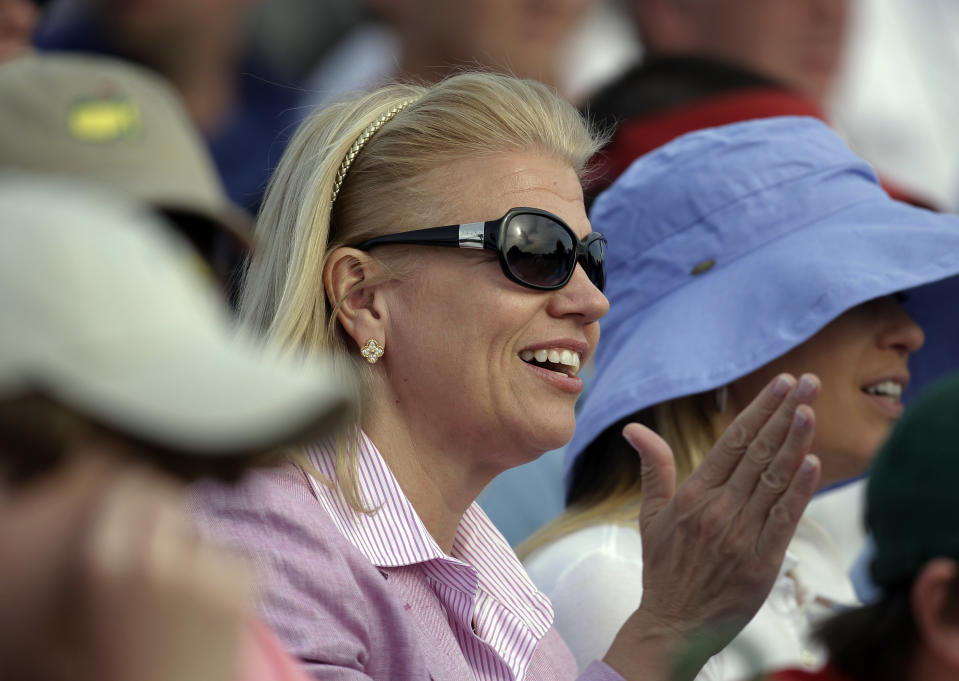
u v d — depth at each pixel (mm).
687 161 12578
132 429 3736
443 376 9102
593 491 12078
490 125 9438
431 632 8727
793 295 11711
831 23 20828
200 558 3811
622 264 12586
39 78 7258
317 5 18234
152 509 3770
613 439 12023
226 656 3760
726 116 15578
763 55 20359
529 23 18375
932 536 6621
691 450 11812
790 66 20578
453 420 9141
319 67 18375
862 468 12203
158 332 3877
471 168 9297
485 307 9062
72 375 3686
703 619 8664
